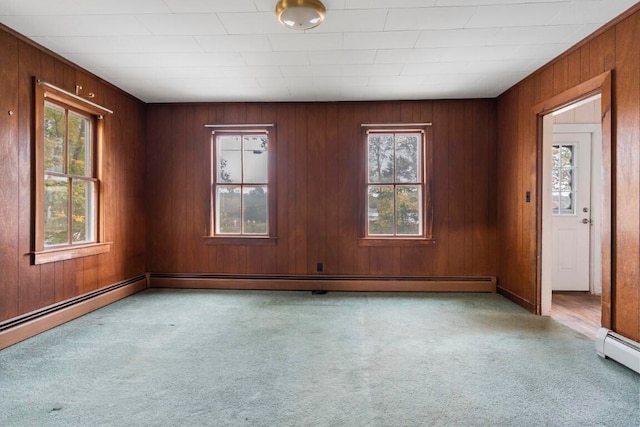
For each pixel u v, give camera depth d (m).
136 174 4.32
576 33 2.66
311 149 4.38
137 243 4.35
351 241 4.36
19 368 2.26
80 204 3.51
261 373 2.20
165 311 3.52
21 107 2.74
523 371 2.24
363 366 2.30
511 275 3.91
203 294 4.18
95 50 3.00
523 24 2.55
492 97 4.23
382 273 4.34
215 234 4.50
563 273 4.38
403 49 2.97
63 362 2.35
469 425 1.68
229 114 4.44
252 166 4.50
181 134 4.48
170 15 2.46
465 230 4.29
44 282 2.97
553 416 1.76
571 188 4.37
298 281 4.36
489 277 4.28
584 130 4.30
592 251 4.33
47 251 2.97
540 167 3.41
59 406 1.83
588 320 3.26
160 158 4.50
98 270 3.66
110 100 3.82
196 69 3.40
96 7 2.35
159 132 4.50
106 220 3.76
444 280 4.30
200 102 4.44
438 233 4.30
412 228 4.40
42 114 2.92
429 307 3.65
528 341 2.74
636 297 2.25
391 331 2.95
